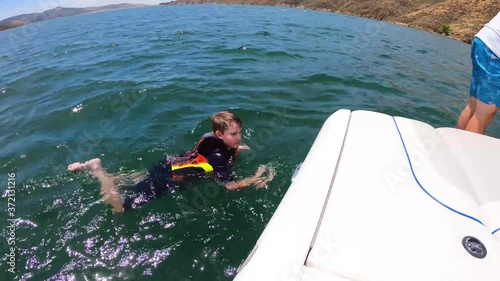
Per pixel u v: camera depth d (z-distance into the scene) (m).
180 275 2.16
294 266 1.14
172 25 13.76
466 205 1.37
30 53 9.34
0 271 2.15
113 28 13.61
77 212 2.67
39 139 3.90
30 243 2.37
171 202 2.76
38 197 2.85
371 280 1.08
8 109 4.94
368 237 1.21
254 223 2.58
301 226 1.29
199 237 2.44
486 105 2.52
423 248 1.17
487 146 1.75
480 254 1.16
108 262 2.24
